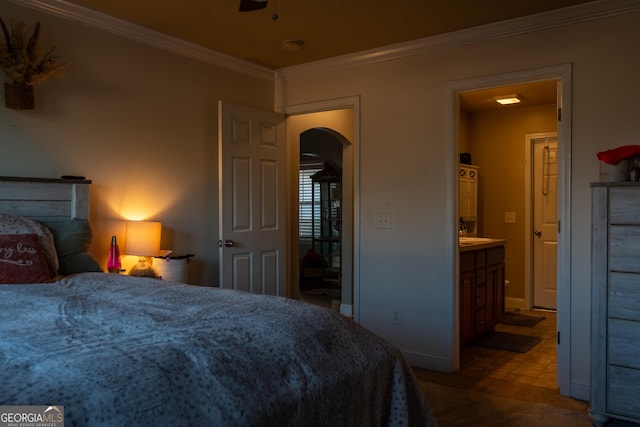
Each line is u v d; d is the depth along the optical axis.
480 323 4.39
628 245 2.53
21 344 1.31
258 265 4.24
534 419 2.75
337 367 1.62
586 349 3.08
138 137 3.49
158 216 3.63
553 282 5.70
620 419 2.58
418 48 3.73
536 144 5.78
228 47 3.90
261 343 1.48
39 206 2.90
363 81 4.05
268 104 4.56
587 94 3.08
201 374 1.25
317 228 9.42
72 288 2.26
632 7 2.92
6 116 2.80
